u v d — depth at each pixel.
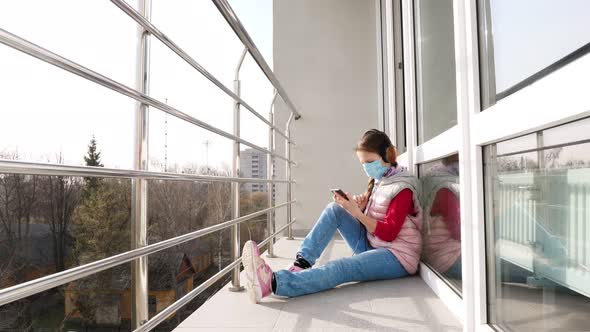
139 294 0.90
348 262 1.61
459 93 1.14
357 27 3.62
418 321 1.22
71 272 0.63
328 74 3.61
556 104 0.66
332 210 1.83
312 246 1.76
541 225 0.77
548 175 0.74
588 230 0.62
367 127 3.56
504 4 0.90
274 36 3.66
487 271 1.05
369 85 3.58
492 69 0.98
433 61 1.63
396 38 2.73
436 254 1.61
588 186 0.61
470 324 1.09
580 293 0.65
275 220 3.55
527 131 0.79
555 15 0.67
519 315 0.88
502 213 0.96
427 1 1.73
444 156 1.46
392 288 1.59
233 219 1.62
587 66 0.57
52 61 0.59
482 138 1.00
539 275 0.79
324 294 1.52
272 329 1.17
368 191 1.97
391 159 1.84
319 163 3.56
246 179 1.73
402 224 1.69
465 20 1.12
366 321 1.22
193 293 1.15
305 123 3.59
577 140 0.64
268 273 1.43
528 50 0.78
